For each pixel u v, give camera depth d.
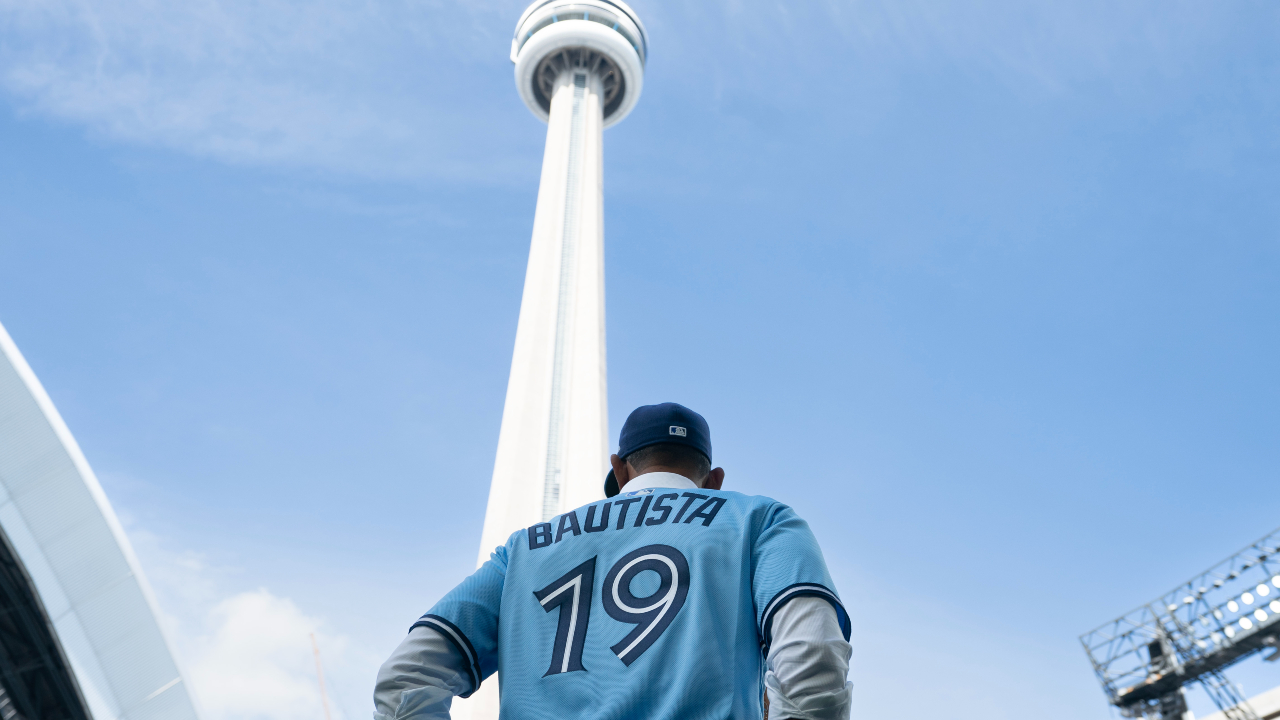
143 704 28.75
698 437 2.91
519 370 72.94
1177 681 31.67
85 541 28.28
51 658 27.88
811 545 2.24
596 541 2.40
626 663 2.05
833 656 1.92
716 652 2.02
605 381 73.81
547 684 2.11
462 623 2.28
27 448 27.64
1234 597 30.52
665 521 2.38
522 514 64.88
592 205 85.44
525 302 78.38
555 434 69.44
